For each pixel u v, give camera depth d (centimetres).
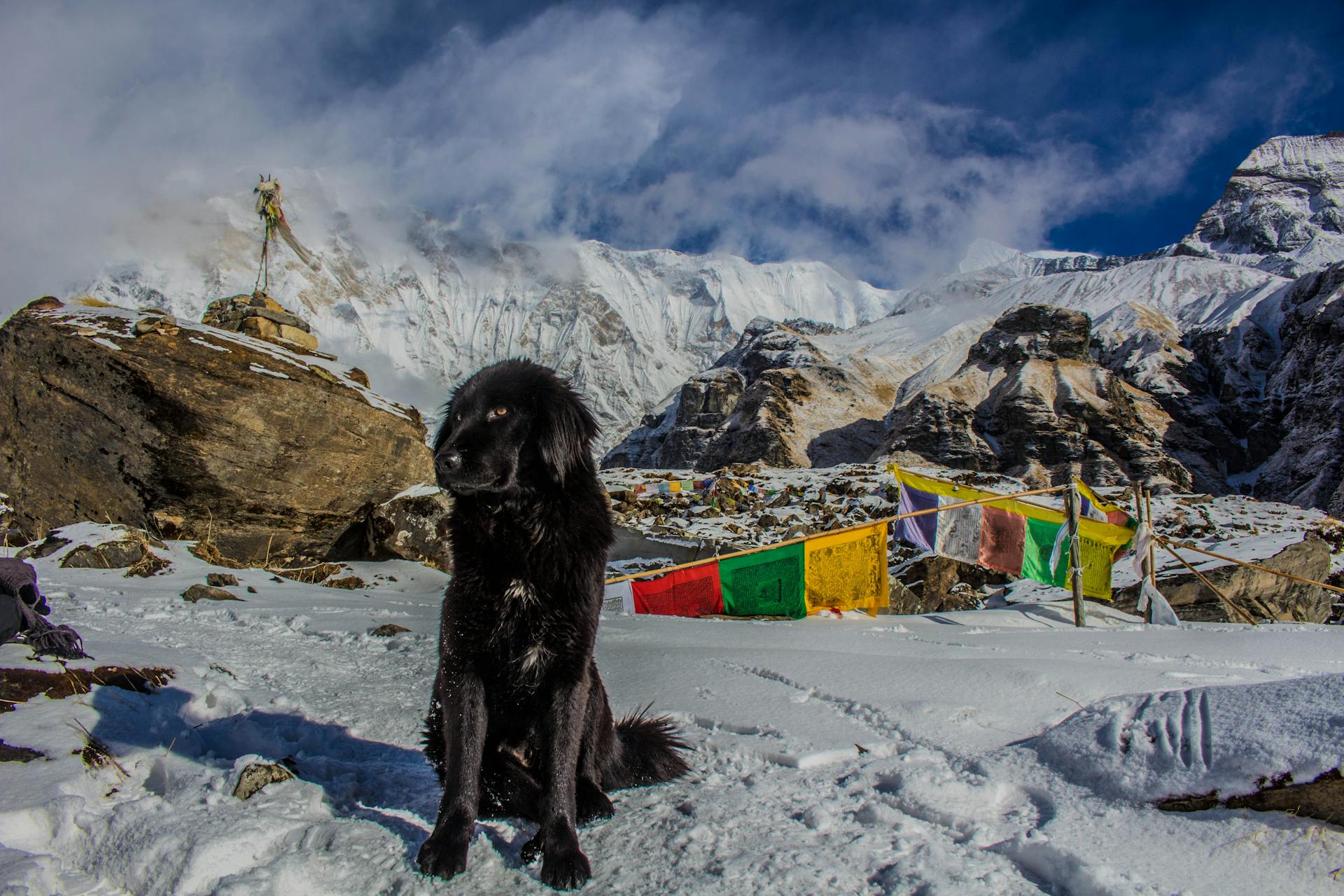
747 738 422
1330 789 276
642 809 342
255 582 1027
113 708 415
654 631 766
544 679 313
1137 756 326
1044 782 338
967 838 303
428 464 1370
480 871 290
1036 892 265
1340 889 256
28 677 429
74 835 307
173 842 287
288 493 1188
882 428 10262
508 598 309
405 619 802
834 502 2327
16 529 1189
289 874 272
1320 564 1470
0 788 323
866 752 395
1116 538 1062
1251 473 9825
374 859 293
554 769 300
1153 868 274
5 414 1202
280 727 441
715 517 2158
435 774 387
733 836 308
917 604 1240
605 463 14825
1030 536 1045
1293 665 582
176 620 756
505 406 309
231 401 1134
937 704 446
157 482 1127
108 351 1121
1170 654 632
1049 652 639
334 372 1370
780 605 958
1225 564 1344
